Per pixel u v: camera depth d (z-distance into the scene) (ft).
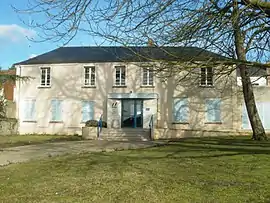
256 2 24.50
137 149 54.60
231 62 27.22
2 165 38.88
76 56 98.94
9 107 94.53
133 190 24.91
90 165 36.88
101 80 93.81
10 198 23.21
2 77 72.33
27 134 95.09
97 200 22.44
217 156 42.06
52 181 28.60
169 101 89.71
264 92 86.84
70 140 77.71
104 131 85.46
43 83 97.25
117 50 31.55
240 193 23.50
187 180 28.02
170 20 25.63
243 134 83.92
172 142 67.56
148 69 27.96
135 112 90.94
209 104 87.86
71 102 94.84
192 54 27.27
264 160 38.04
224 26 25.31
